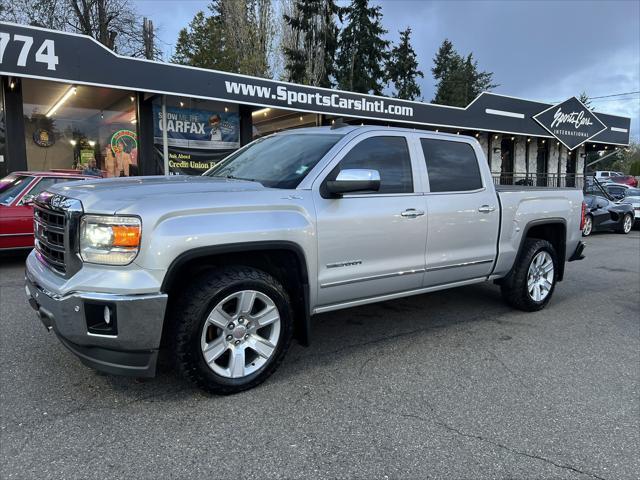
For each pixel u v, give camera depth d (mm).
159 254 2902
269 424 2977
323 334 4680
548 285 5652
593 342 4617
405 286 4309
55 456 2600
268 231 3311
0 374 3588
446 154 4664
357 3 42812
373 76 44219
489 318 5293
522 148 25078
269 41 28125
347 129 4160
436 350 4301
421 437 2873
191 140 14305
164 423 2957
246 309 3318
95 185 3369
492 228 4930
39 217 3502
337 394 3402
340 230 3729
